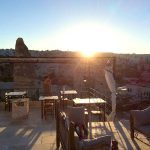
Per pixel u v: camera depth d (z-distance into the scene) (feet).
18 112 32.32
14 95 38.86
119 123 29.09
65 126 16.92
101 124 28.71
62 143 18.99
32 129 27.43
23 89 47.50
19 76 48.80
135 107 84.38
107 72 33.17
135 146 21.43
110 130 26.27
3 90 48.67
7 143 22.74
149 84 120.67
